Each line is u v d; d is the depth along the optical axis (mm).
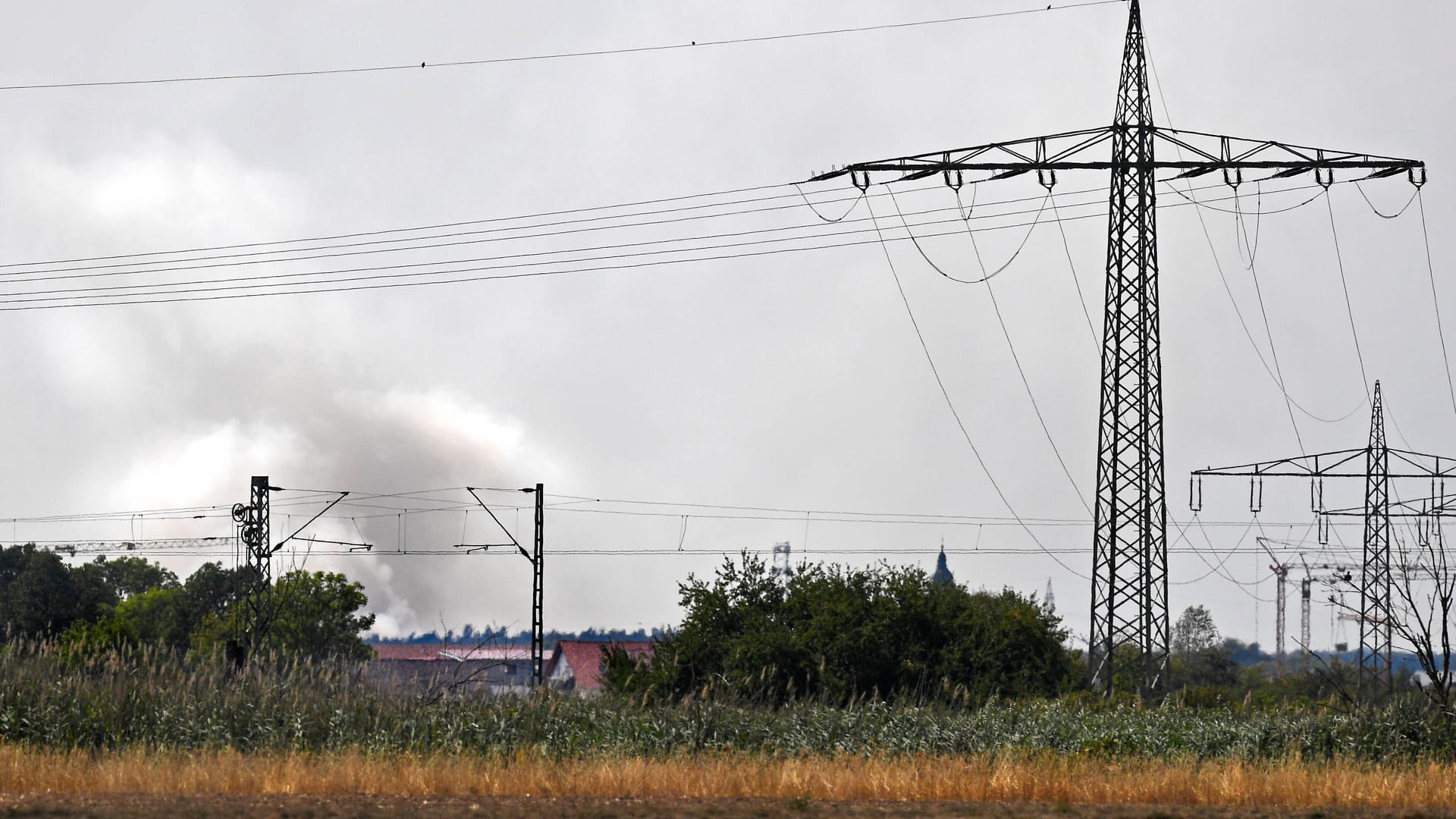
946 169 106125
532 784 64500
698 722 85188
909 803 61406
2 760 68125
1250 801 65062
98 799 58156
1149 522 108750
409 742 79500
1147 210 110562
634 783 65812
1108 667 107125
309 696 83688
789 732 85750
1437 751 83312
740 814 56094
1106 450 110062
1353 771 73188
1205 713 99062
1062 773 69625
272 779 63875
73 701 81438
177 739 78938
